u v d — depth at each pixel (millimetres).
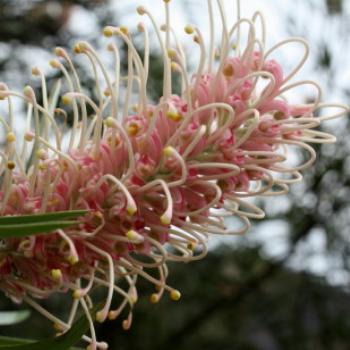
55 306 1090
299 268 1156
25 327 1150
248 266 1180
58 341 483
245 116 496
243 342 1264
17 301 513
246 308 1228
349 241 1113
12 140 502
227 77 500
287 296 1204
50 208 497
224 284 1199
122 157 498
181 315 1229
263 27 514
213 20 508
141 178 496
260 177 507
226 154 497
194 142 489
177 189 497
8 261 504
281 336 1201
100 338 1161
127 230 497
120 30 507
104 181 494
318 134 513
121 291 518
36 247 497
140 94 503
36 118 499
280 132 502
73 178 497
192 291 1200
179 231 507
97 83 509
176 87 843
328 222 1106
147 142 495
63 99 498
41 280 507
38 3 1073
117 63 512
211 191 499
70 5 1067
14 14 1071
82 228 497
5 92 500
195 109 497
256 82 498
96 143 499
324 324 1172
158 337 1207
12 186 500
